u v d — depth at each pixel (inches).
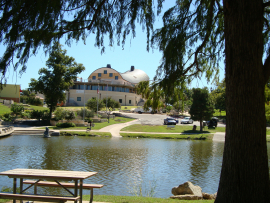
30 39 207.8
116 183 490.6
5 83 203.5
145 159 762.8
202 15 272.5
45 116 2004.2
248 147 181.0
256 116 182.4
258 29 186.5
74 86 3567.9
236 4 187.5
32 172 214.5
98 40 253.0
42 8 199.0
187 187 340.2
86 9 238.8
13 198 204.2
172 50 245.3
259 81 185.0
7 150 870.4
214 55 305.1
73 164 659.4
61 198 195.2
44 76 1995.6
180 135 1515.7
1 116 1902.1
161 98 269.7
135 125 1967.3
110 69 3806.6
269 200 179.8
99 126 1868.8
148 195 416.5
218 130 1807.3
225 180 190.1
